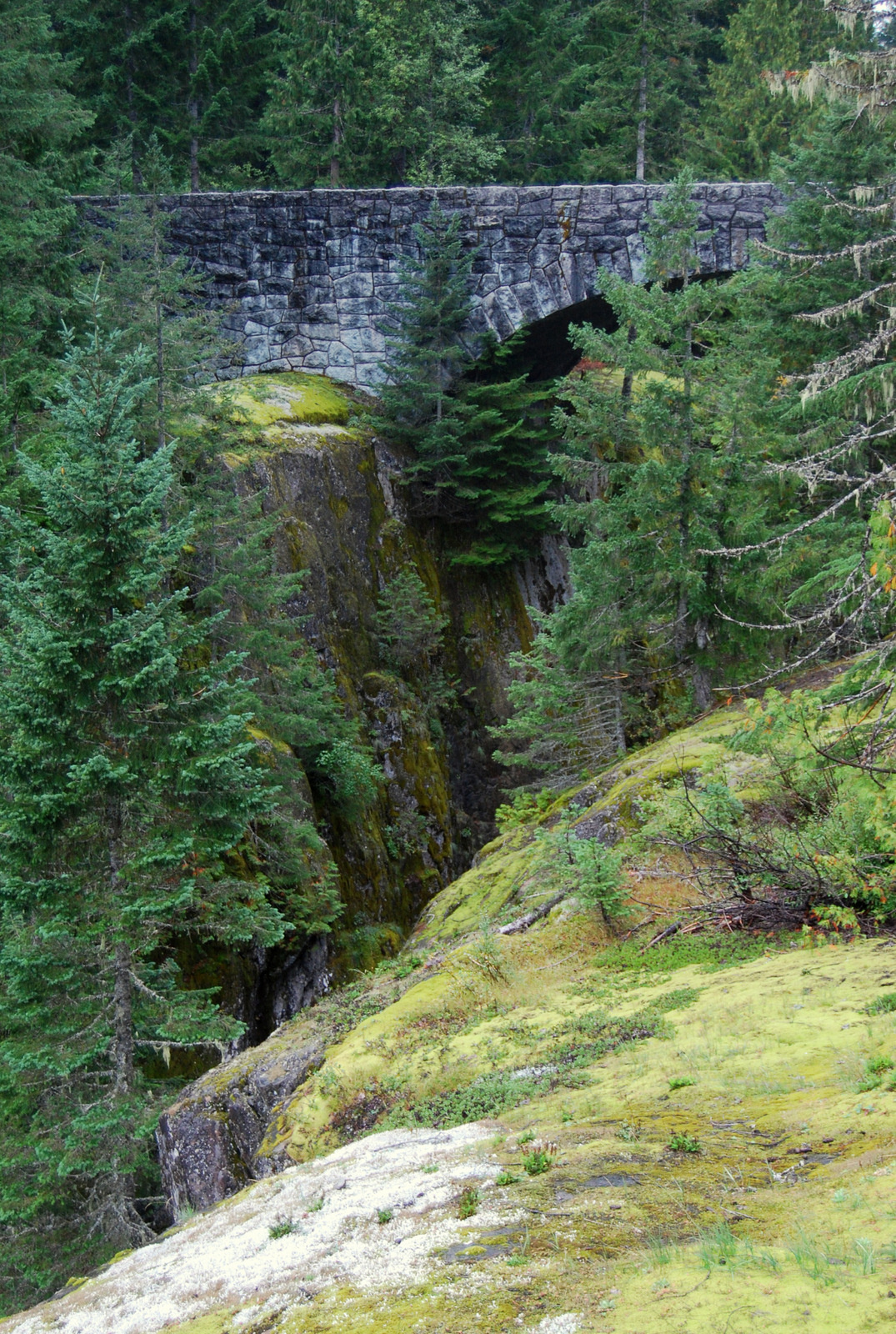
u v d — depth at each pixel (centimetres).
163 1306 427
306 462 2334
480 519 2722
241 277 2670
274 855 1645
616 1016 741
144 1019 1136
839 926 786
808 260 1648
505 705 2648
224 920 1249
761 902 872
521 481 2738
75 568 1066
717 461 1562
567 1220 373
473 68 3594
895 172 1703
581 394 1772
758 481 1562
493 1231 379
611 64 3397
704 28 3562
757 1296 281
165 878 1207
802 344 1825
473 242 2648
